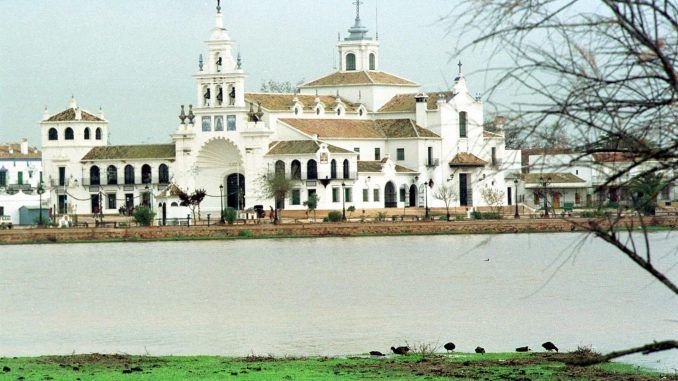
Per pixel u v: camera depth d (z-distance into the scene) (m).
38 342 131.75
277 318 152.25
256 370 95.31
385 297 175.75
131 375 92.56
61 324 148.75
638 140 50.06
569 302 163.75
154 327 144.75
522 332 133.00
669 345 58.66
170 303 172.38
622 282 191.50
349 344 125.94
